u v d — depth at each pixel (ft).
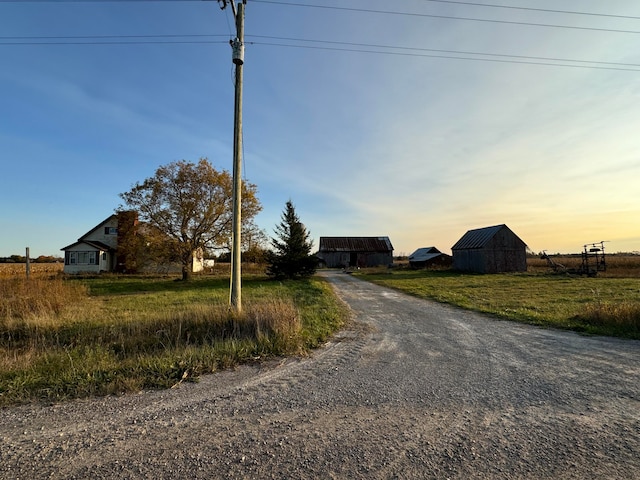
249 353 20.17
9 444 10.16
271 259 90.68
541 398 13.60
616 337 25.44
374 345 23.06
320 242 189.88
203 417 11.91
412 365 18.35
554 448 9.75
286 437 10.44
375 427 11.09
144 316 29.81
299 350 21.04
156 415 12.12
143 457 9.35
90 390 14.53
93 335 25.04
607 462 9.03
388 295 56.70
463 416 11.92
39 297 34.99
